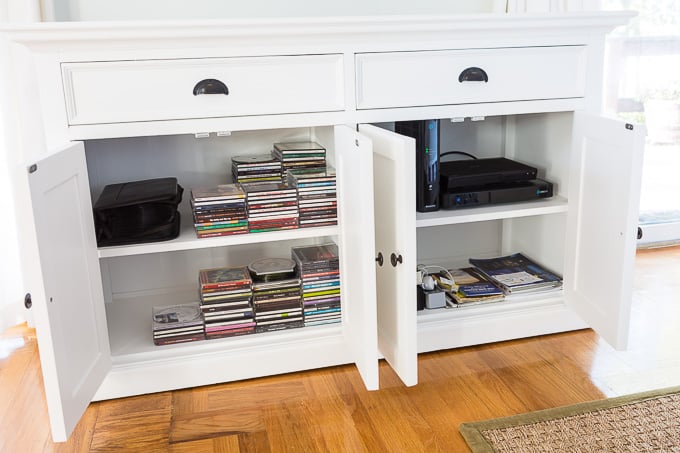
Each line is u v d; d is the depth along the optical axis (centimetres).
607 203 164
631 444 133
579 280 180
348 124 165
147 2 189
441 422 145
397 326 146
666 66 252
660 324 193
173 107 154
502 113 175
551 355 175
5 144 189
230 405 156
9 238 198
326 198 171
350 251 153
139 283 203
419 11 209
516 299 185
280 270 173
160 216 165
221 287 167
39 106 186
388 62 164
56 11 184
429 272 212
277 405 155
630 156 153
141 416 152
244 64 155
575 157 179
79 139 150
